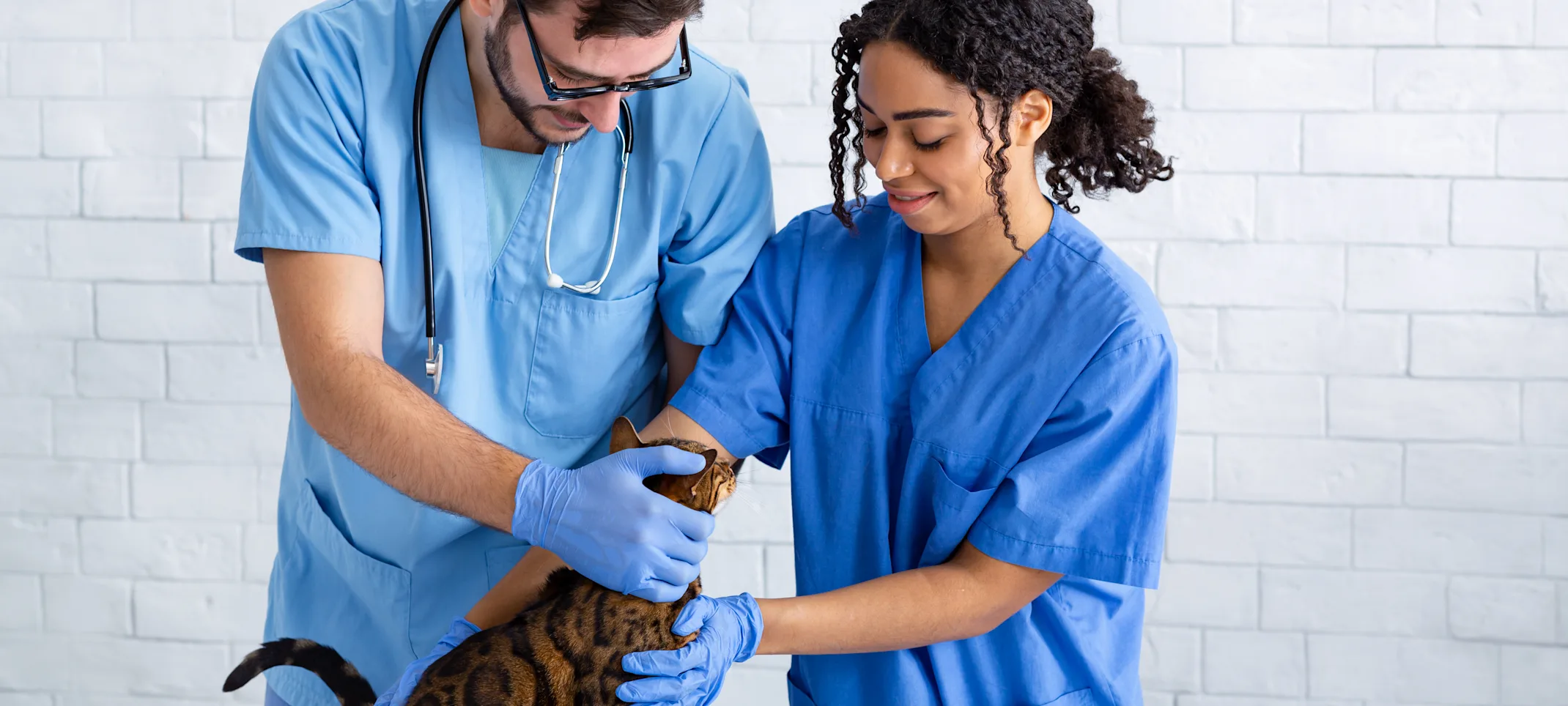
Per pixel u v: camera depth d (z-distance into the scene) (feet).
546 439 3.93
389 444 3.22
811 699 3.77
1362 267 5.82
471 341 3.73
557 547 3.22
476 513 3.27
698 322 3.81
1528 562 5.89
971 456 3.48
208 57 6.02
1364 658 6.05
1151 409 3.41
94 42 6.01
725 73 3.95
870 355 3.64
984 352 3.52
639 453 3.31
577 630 3.19
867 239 3.81
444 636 3.58
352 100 3.52
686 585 3.24
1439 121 5.70
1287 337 5.90
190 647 6.43
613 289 3.77
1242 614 6.10
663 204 3.81
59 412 6.26
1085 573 3.39
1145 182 3.78
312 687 4.10
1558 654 5.91
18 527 6.36
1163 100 5.82
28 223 6.13
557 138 3.48
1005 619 3.47
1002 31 3.11
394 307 3.65
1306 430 5.95
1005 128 3.22
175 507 6.33
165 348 6.20
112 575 6.39
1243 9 5.74
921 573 3.42
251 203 3.51
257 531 6.32
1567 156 5.65
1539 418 5.81
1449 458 5.87
